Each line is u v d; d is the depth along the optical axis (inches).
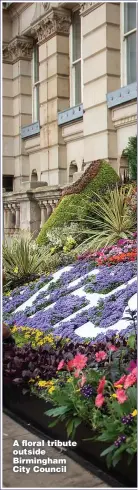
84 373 161.5
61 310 280.2
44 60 664.4
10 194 539.5
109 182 436.5
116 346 189.8
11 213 552.7
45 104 671.1
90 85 563.5
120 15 540.1
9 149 777.6
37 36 685.9
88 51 562.3
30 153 747.4
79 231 404.5
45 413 150.3
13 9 726.5
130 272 297.3
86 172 443.2
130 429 130.4
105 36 534.6
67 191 442.0
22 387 174.1
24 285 369.7
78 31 637.9
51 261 388.8
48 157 669.3
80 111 593.6
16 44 730.2
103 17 534.3
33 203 507.5
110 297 269.1
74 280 330.0
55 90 643.5
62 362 163.2
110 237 378.9
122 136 532.7
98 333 229.1
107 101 538.0
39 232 476.1
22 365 185.3
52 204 481.1
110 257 338.6
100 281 300.4
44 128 677.3
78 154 619.2
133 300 253.9
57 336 240.5
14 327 275.1
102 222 407.2
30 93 749.9
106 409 144.5
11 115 773.9
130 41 538.0
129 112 510.9
